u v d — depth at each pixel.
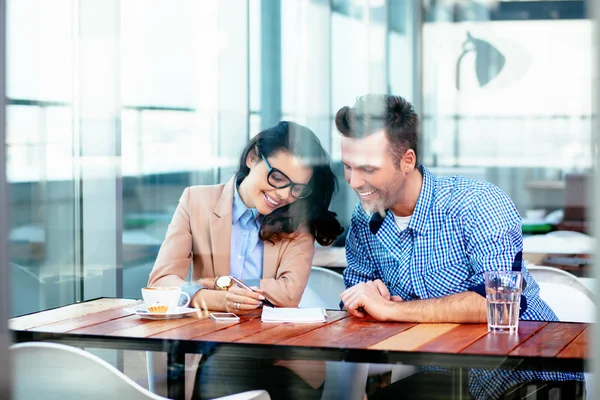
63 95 2.87
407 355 1.36
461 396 1.58
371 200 1.99
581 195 2.53
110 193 2.95
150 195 3.03
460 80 3.26
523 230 2.53
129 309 1.84
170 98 3.18
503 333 1.51
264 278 2.24
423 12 3.33
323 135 2.38
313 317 1.67
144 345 1.50
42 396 1.31
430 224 1.89
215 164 3.17
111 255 2.92
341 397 1.81
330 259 2.28
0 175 1.11
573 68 3.02
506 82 3.15
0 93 1.10
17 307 2.55
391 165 1.96
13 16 2.48
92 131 2.98
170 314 1.70
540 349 1.36
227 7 3.29
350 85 3.37
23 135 2.61
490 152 3.13
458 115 3.24
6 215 1.13
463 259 1.88
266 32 3.34
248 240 2.27
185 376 1.84
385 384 1.78
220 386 1.82
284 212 2.28
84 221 2.90
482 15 3.22
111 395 1.28
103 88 3.02
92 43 3.00
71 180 2.87
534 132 3.04
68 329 1.58
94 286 2.87
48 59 2.75
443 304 1.62
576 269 2.18
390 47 3.32
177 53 3.22
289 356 1.42
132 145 3.08
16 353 1.29
